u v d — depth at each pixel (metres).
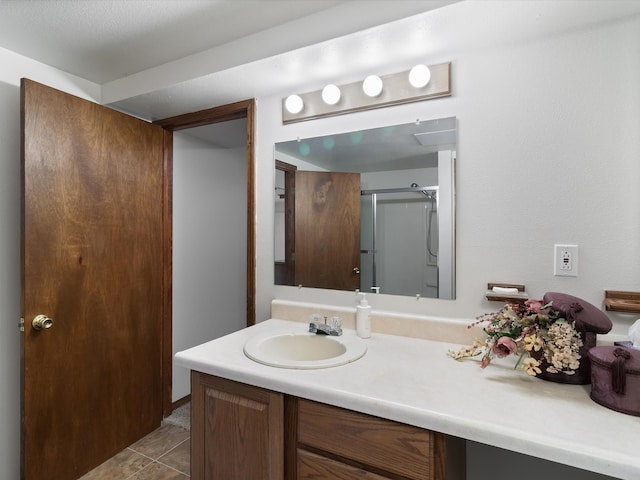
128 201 1.97
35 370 1.55
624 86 1.16
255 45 1.49
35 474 1.54
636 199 1.15
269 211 1.83
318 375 1.06
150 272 2.11
